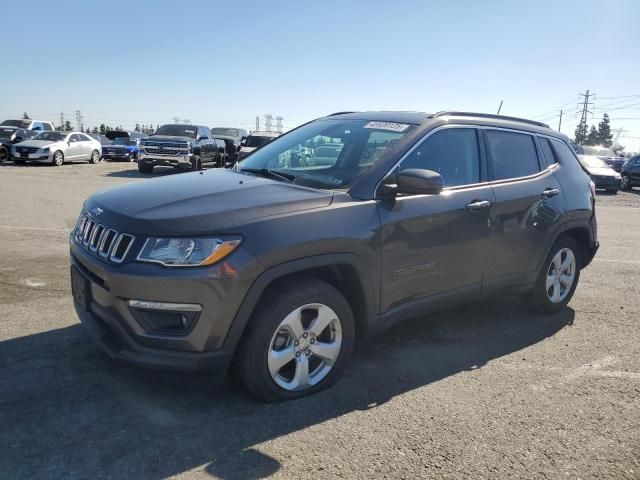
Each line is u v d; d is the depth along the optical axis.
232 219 3.22
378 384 3.86
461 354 4.45
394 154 4.04
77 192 14.21
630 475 2.97
